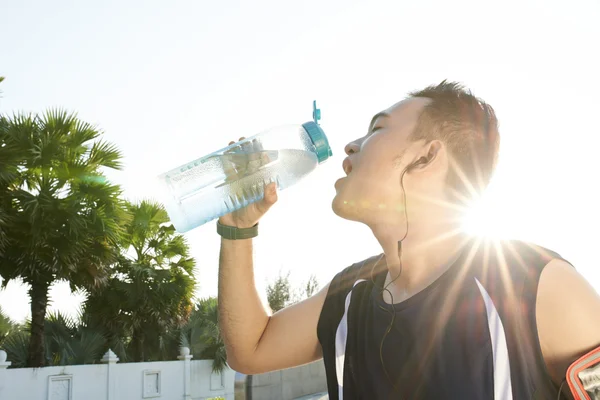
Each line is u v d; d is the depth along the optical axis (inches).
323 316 46.4
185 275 646.5
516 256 34.9
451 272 37.0
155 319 637.9
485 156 40.6
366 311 42.3
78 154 494.6
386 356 38.3
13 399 507.8
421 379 35.7
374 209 41.3
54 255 453.1
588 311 31.5
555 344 32.3
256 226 51.3
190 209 69.0
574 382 30.8
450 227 39.3
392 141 41.3
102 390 575.5
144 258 642.2
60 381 543.8
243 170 65.9
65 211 453.4
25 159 454.0
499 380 32.4
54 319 628.4
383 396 38.0
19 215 443.2
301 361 49.6
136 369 615.8
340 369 42.9
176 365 655.8
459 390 33.6
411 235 40.2
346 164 44.3
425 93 43.1
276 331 50.4
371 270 46.0
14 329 614.9
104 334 631.2
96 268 503.8
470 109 40.9
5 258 460.4
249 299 50.6
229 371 719.7
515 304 33.2
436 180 40.0
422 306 37.0
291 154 66.7
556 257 33.8
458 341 34.6
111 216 498.6
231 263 50.9
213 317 738.2
